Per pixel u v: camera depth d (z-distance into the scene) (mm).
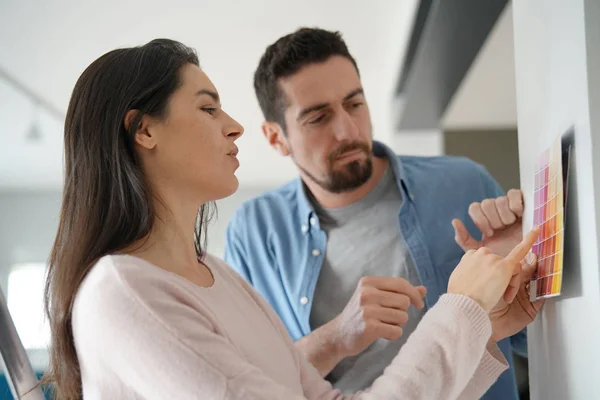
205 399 773
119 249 911
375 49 4211
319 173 1505
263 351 964
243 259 1705
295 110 1495
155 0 3408
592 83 820
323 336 1312
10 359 925
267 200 1731
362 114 1508
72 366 896
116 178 919
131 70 945
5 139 5867
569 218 907
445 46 2941
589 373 843
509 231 1226
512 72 3725
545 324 1061
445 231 1507
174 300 840
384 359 1437
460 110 4430
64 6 3457
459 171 1595
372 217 1548
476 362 898
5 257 7891
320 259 1558
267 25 3773
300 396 827
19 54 4082
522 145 1188
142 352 787
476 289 924
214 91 1001
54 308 903
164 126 946
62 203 951
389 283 1279
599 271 796
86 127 934
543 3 1019
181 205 971
